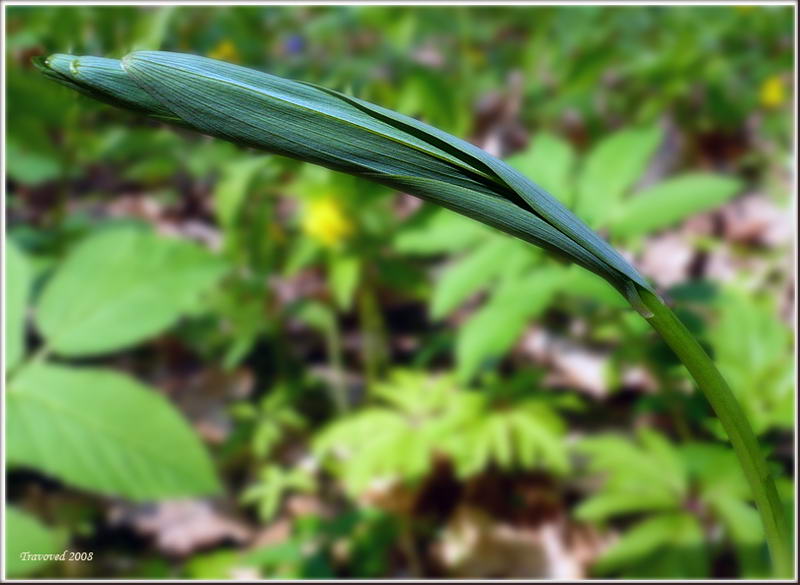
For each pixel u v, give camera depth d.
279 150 0.34
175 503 0.71
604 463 0.59
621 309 0.56
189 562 0.62
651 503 0.57
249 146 0.34
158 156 0.70
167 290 0.54
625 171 0.58
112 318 0.53
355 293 0.77
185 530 0.70
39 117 0.64
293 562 0.62
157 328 0.53
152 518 0.71
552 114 0.83
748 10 0.95
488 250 0.59
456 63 0.92
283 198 0.77
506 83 0.89
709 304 0.60
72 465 0.51
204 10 0.78
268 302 0.72
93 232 0.70
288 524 0.70
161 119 0.33
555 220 0.35
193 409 0.79
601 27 0.94
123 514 0.71
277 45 0.88
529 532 0.67
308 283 0.84
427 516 0.68
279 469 0.69
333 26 0.87
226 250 0.69
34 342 0.69
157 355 0.86
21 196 0.86
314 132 0.33
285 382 0.73
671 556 0.56
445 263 0.79
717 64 0.88
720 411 0.39
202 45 0.75
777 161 0.89
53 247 0.69
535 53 0.87
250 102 0.33
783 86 0.88
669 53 0.84
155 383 0.83
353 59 0.80
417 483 0.67
